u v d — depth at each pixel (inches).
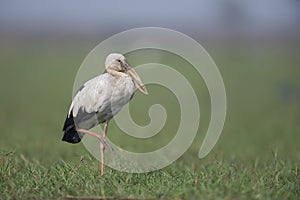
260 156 541.0
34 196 333.1
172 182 354.6
